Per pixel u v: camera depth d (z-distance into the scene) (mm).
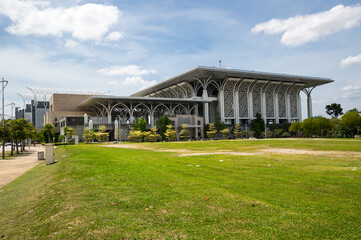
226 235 5801
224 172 13602
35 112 169375
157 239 5805
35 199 10867
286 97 130125
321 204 7668
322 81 130625
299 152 25250
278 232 5855
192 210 7414
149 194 9273
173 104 113438
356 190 9164
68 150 40625
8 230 7676
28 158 39531
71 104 123875
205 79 111562
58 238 6320
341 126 75375
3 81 46062
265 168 14656
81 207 8250
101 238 6023
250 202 7945
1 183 17641
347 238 5516
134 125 89812
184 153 27812
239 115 117250
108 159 22250
